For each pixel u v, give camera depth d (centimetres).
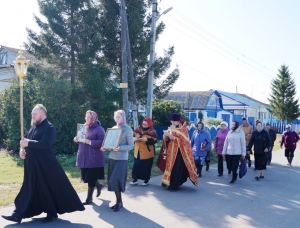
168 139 915
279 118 5203
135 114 1519
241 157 1044
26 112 1434
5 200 711
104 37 1650
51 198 575
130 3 1628
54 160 576
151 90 1564
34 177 566
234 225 625
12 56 2916
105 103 1534
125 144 682
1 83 2522
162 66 1636
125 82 1429
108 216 644
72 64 1552
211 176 1144
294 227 624
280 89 5150
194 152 1123
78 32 1508
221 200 807
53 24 1470
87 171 709
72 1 1485
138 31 1619
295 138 1484
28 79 1477
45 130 565
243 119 1426
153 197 810
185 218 655
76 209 591
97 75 1481
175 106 2439
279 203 797
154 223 616
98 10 1558
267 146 1101
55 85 1421
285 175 1211
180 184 905
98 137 703
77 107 1452
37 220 600
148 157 926
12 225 571
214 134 2691
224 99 4588
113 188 663
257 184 1021
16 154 1438
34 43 1509
